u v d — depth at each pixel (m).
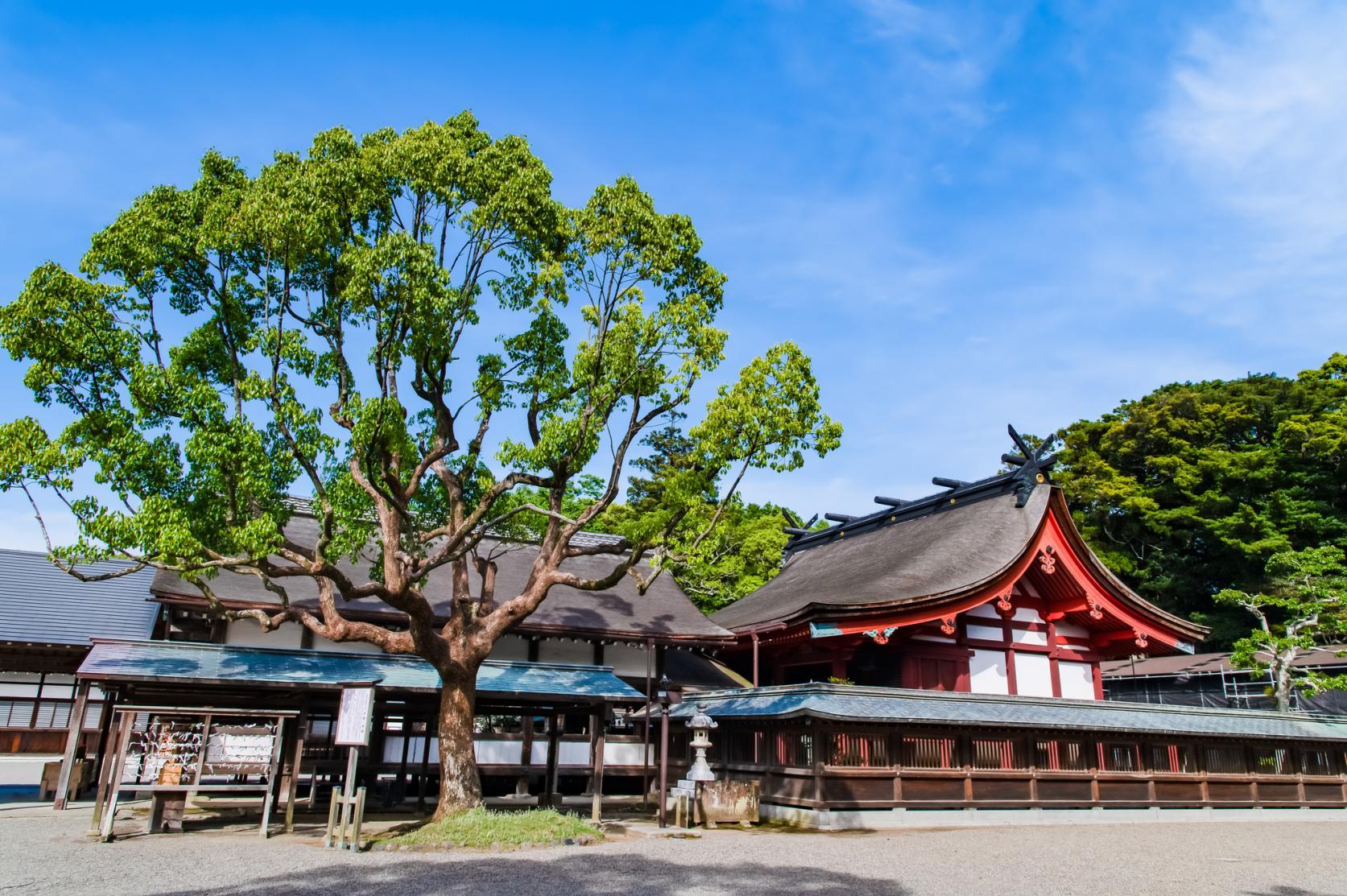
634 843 13.57
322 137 14.39
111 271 13.60
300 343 13.67
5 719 31.11
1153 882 10.98
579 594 24.53
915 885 10.35
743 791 16.98
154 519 12.11
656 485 52.00
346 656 18.08
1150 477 51.28
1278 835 17.05
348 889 9.34
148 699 16.84
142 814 16.17
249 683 15.28
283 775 17.81
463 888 9.51
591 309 15.00
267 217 12.79
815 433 15.63
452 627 14.57
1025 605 24.61
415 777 20.91
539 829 13.12
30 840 12.68
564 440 14.41
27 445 11.88
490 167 14.52
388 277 12.98
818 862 11.94
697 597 38.75
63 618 21.30
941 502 28.42
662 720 16.97
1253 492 47.00
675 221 15.35
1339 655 30.47
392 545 13.59
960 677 22.89
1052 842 14.85
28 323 12.26
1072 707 20.38
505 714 20.00
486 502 14.67
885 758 17.38
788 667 25.47
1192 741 21.09
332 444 13.72
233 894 8.91
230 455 12.74
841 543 31.98
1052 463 25.00
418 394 15.16
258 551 12.34
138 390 12.79
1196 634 24.78
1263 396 51.00
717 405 15.08
